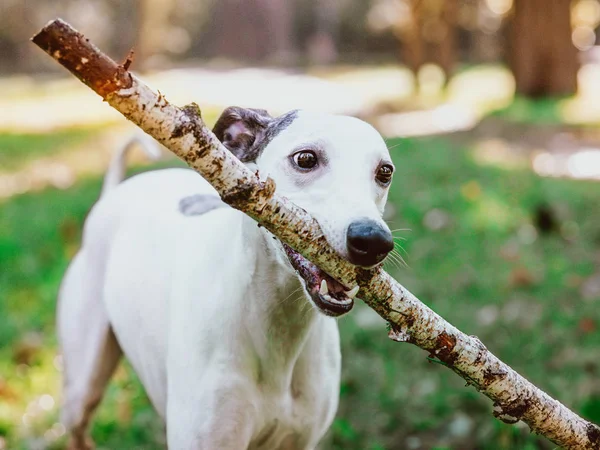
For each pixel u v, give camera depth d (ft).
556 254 5.76
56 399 3.80
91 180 8.47
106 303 2.94
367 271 2.01
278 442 2.48
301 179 2.20
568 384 3.71
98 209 3.22
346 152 2.19
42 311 4.77
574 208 7.04
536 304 4.77
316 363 2.47
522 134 11.81
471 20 28.14
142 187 3.14
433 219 6.44
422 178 8.14
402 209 6.70
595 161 9.65
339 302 2.04
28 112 15.44
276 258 2.25
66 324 3.18
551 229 6.26
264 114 2.46
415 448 3.40
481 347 2.08
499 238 6.08
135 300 2.72
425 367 4.04
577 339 4.26
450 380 3.87
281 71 25.59
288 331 2.35
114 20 30.81
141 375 2.78
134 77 1.74
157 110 1.76
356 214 2.03
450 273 5.23
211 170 1.86
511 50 15.76
